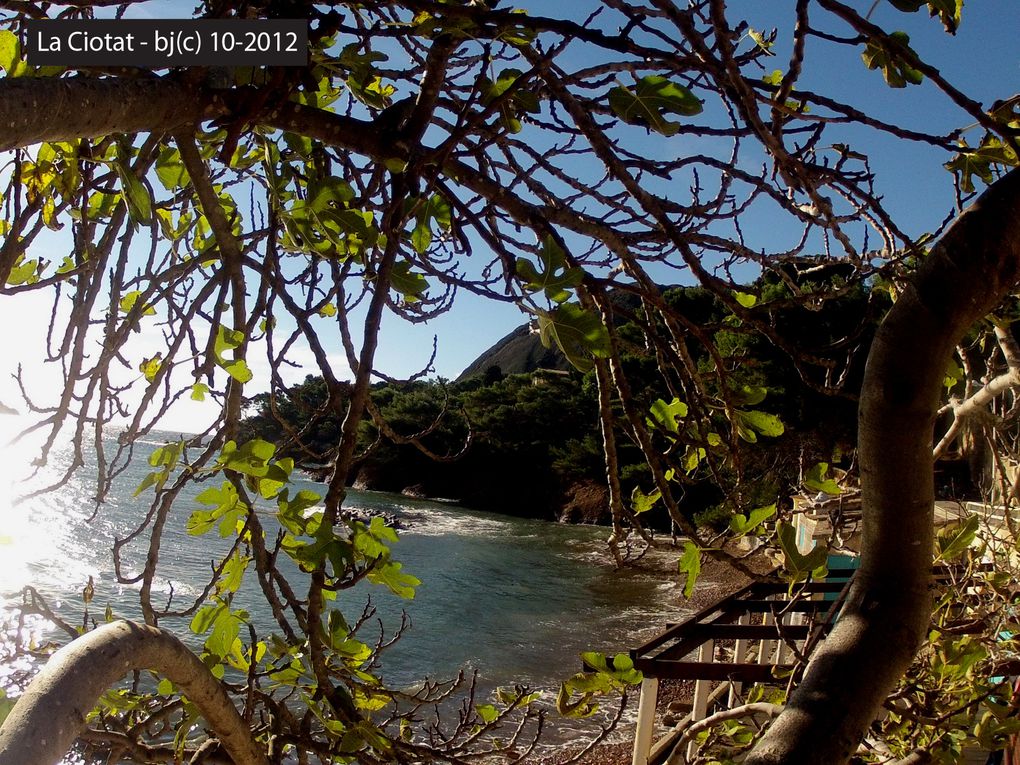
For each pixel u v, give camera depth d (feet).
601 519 116.57
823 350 5.24
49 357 5.82
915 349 4.30
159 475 4.81
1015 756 15.49
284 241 6.04
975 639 11.19
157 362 6.43
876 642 4.21
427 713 36.81
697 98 4.19
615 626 60.90
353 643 4.99
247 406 5.55
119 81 3.73
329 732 5.58
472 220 5.14
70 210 6.15
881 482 4.42
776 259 6.07
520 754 7.49
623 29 4.39
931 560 4.44
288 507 4.69
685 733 10.55
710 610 19.30
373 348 4.28
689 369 5.53
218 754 5.60
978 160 5.64
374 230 4.97
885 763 10.07
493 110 4.72
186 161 4.84
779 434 5.67
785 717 4.07
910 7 4.82
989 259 4.17
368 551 4.55
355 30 5.08
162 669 3.66
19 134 3.18
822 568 5.51
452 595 68.08
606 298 5.23
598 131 4.78
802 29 4.45
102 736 5.69
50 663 2.97
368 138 5.29
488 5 5.07
